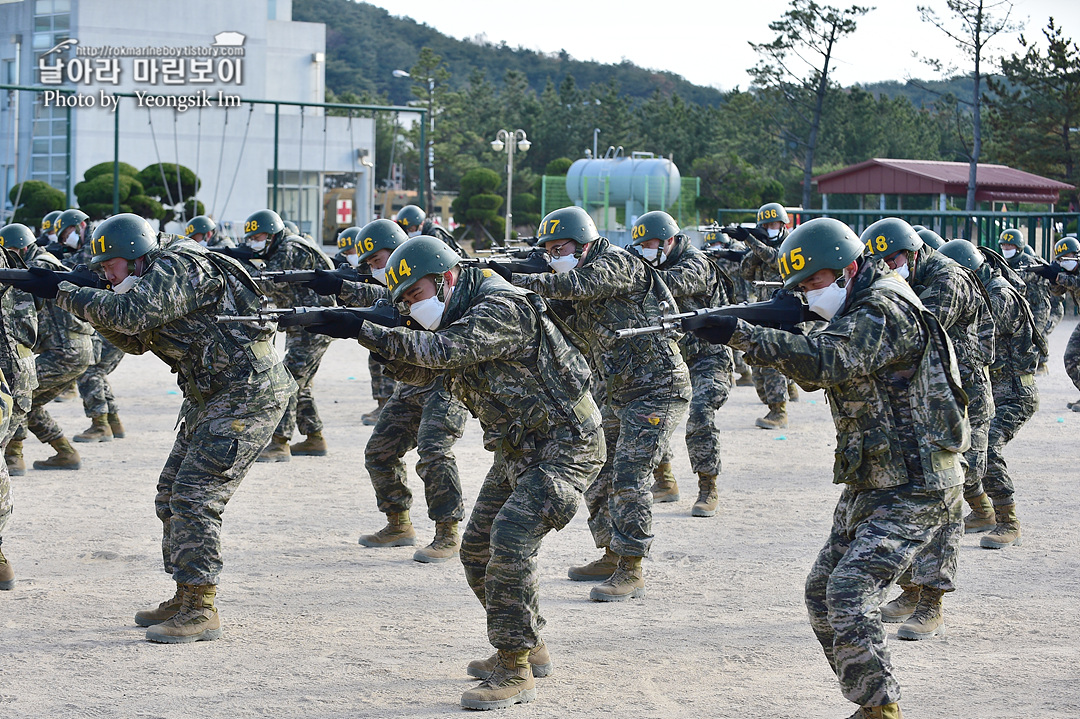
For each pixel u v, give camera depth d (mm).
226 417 6352
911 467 4711
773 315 4906
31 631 6426
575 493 5422
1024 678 5727
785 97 53281
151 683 5625
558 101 84500
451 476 8008
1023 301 8734
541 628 5500
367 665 5910
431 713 5270
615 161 40375
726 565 7941
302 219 46375
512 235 36250
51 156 43188
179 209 39062
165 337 6312
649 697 5465
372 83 164750
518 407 5410
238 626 6555
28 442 12578
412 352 5094
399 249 5309
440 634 6430
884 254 7184
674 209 40688
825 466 11625
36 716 5172
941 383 4711
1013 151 48125
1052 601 7105
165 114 43906
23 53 43594
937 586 6375
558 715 5242
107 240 6195
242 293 6375
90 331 10906
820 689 5562
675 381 7469
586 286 7273
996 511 8570
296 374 11672
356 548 8375
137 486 10312
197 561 6266
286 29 50031
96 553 8078
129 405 15297
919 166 41438
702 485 9523
